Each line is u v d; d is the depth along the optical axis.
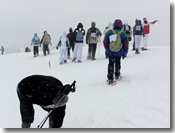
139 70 7.69
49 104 3.44
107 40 6.57
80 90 6.45
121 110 4.90
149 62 8.78
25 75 9.52
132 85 6.30
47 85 3.28
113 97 5.65
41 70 10.34
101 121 4.50
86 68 9.44
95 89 6.38
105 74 8.01
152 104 5.01
